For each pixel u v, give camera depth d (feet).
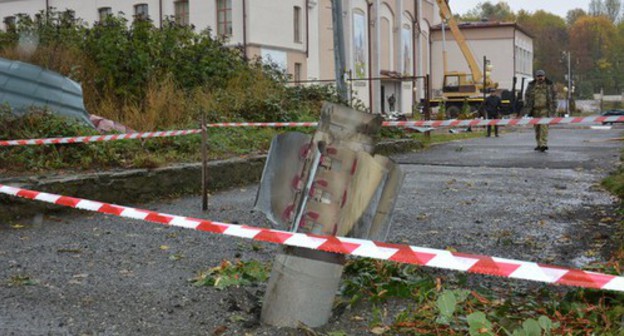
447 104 138.21
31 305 13.34
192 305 13.30
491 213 23.77
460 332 11.33
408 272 14.55
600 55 382.42
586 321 11.27
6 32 44.88
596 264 14.66
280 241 10.99
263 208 12.00
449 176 35.42
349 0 121.49
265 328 11.98
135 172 25.82
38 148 26.94
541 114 50.16
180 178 27.76
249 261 16.02
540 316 11.19
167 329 12.10
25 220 21.47
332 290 12.07
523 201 26.45
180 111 39.17
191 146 32.53
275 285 12.10
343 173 11.46
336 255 11.91
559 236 19.75
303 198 11.52
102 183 24.36
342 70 56.03
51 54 40.01
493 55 180.24
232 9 97.09
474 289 13.79
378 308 12.93
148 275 15.42
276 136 12.00
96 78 40.73
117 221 21.68
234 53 52.26
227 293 13.97
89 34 44.21
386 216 11.50
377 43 133.08
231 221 22.40
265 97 46.03
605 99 312.50
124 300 13.64
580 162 42.06
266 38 99.40
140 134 24.61
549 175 35.40
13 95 29.68
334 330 11.89
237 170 31.30
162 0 104.12
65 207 22.79
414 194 28.66
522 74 196.34
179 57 46.06
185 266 16.20
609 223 21.65
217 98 43.27
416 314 12.14
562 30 395.75
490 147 56.39
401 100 146.92
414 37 158.20
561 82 373.61
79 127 29.27
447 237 19.69
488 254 17.58
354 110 11.51
